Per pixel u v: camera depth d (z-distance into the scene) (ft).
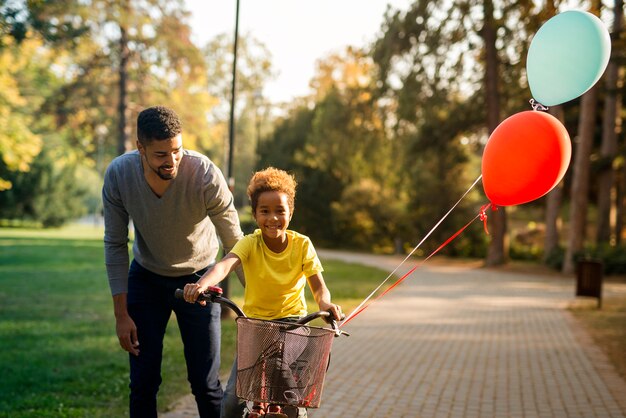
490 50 89.97
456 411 20.25
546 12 41.73
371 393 22.26
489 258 99.25
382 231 138.62
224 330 33.35
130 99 108.06
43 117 115.96
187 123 113.70
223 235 13.42
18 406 18.90
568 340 34.42
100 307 41.50
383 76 94.89
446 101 94.02
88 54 107.34
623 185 109.60
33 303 42.45
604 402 21.56
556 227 95.86
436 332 36.70
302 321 10.64
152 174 12.56
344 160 117.91
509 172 13.48
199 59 111.24
